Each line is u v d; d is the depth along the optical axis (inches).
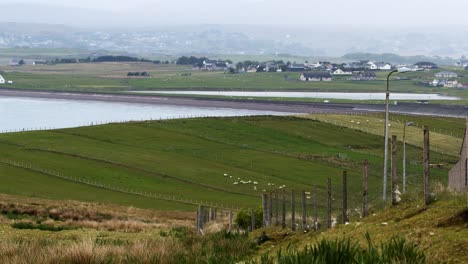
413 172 4510.3
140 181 4635.8
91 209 3115.2
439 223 927.0
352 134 6638.8
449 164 4891.7
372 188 3878.0
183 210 3777.1
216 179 4736.7
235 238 1371.8
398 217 1091.3
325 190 4148.6
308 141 6304.1
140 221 2935.5
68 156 5339.6
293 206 1685.5
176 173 4881.9
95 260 992.9
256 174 4886.8
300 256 770.2
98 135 6363.2
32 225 2193.7
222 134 6579.7
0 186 4242.1
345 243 854.5
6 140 5964.6
